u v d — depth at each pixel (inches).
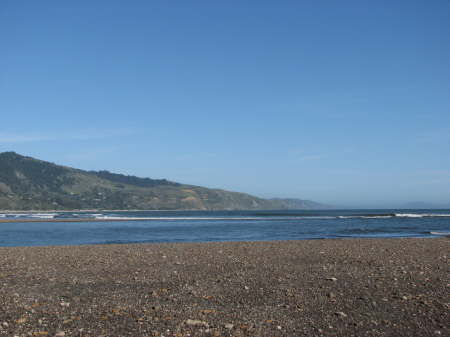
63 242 1344.7
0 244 1283.2
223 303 422.3
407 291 474.0
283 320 364.8
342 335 329.1
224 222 2859.3
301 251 897.5
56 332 328.2
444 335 329.7
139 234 1695.4
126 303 421.4
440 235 1600.6
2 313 382.3
